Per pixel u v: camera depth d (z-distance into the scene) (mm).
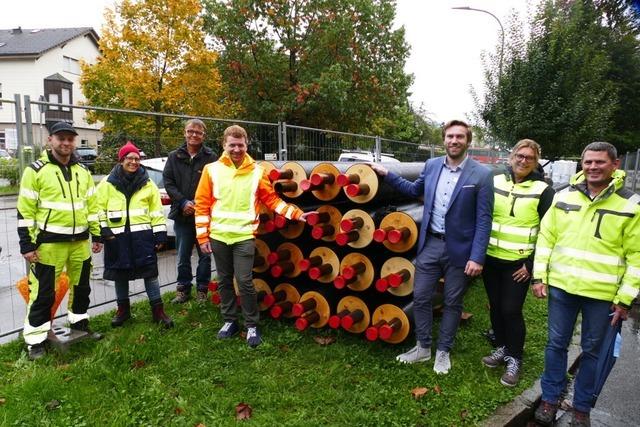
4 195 4664
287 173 4672
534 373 4066
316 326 4637
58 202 3994
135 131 6027
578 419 3395
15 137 4590
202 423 3201
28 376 3705
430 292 3977
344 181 4277
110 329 4660
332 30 20609
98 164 5672
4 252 7383
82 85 20781
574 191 3379
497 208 3934
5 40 33719
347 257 4453
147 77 18141
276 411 3350
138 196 4613
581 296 3291
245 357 4129
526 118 11578
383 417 3270
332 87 19938
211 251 4500
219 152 7461
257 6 21359
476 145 14680
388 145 12312
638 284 3086
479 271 3678
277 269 4676
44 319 4082
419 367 3986
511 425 3387
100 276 6570
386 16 22922
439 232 3883
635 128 19156
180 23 18406
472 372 3979
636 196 3150
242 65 21719
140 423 3162
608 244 3174
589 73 11562
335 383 3730
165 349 4215
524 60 11969
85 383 3613
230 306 4551
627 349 5020
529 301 5949
